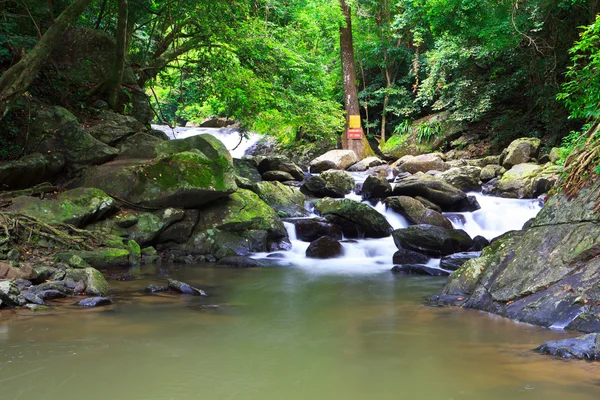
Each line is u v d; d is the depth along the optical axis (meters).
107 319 4.69
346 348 3.78
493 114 21.75
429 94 22.23
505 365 3.33
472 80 20.72
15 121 10.05
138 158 10.56
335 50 26.73
